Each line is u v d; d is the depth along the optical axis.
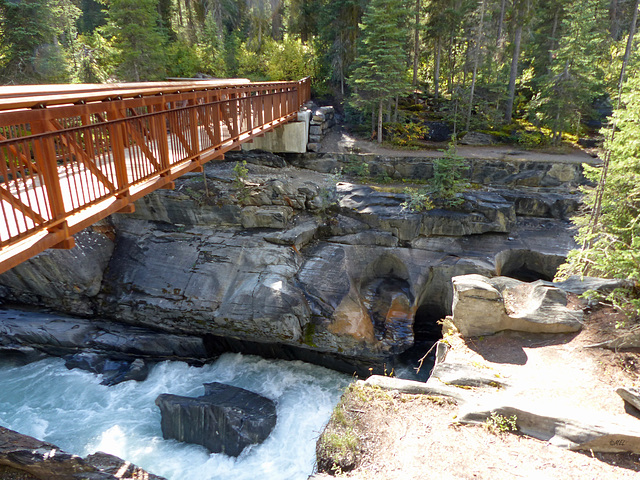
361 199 18.62
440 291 17.36
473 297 9.05
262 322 14.91
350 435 6.60
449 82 28.92
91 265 16.53
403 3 22.67
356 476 5.93
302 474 10.88
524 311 9.36
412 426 6.81
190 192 17.45
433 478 5.78
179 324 15.89
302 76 31.34
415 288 16.64
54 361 15.66
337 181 20.00
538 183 20.20
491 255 17.14
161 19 33.00
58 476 7.85
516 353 8.58
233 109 13.39
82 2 40.97
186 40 34.78
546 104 23.28
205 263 16.39
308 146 22.53
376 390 7.62
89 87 7.66
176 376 15.21
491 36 25.12
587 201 14.06
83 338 15.84
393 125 24.56
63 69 21.94
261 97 16.45
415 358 16.44
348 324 14.99
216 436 11.80
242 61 32.72
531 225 18.58
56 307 16.81
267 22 38.06
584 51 22.27
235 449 11.51
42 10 21.17
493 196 18.55
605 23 26.69
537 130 24.83
